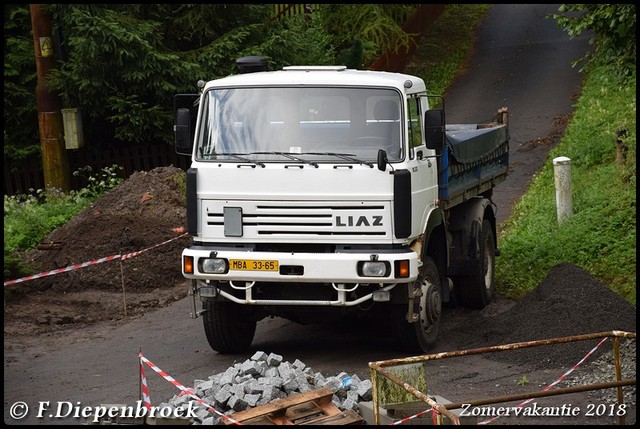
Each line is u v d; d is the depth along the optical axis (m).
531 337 14.35
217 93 13.94
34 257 21.28
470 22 52.72
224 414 10.38
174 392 12.51
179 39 32.03
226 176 13.55
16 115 32.56
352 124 13.52
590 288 15.37
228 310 14.33
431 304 14.38
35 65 33.03
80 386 12.94
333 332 16.12
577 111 34.75
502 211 25.59
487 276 17.73
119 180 29.45
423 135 14.27
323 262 13.12
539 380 12.70
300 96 13.65
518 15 53.44
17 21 33.09
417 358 9.71
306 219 13.34
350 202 13.26
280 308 13.84
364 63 41.72
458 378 12.91
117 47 29.20
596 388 9.52
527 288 18.20
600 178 24.39
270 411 10.27
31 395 12.52
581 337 10.17
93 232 20.95
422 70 45.59
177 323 16.95
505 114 20.12
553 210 23.25
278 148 13.56
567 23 19.34
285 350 14.91
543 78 42.12
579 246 19.56
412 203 13.41
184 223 22.08
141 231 20.94
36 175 33.16
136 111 30.61
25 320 17.22
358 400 11.08
